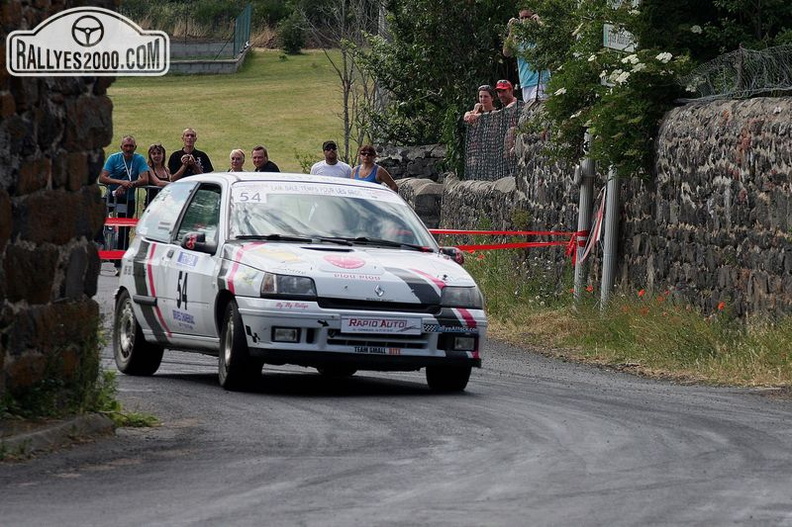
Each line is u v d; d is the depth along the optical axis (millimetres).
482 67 100562
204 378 40000
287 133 178250
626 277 57500
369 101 123438
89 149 29125
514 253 70500
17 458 25453
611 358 47406
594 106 56625
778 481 23734
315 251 36219
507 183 76438
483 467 24781
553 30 74000
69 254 28688
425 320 35219
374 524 19953
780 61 48875
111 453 26312
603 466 24984
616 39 57000
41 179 27578
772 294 43875
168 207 41562
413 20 102812
